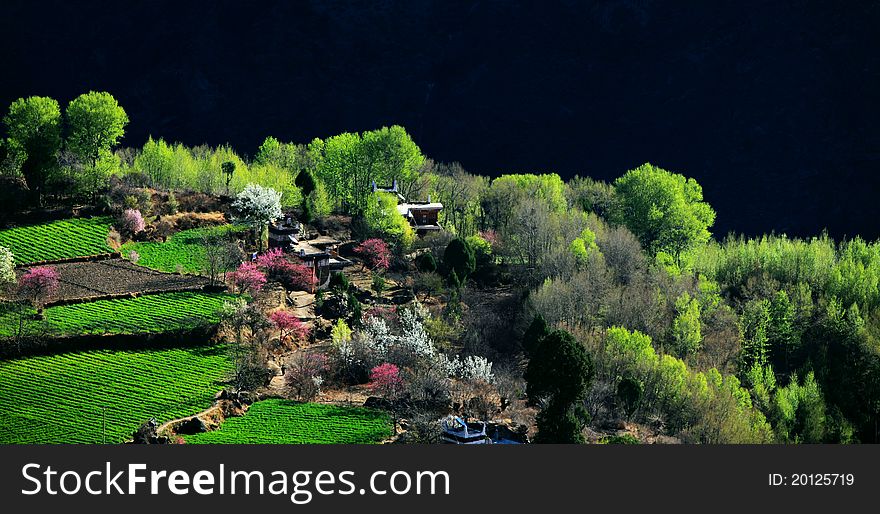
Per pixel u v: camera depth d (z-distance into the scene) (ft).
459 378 484.33
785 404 533.96
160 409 430.61
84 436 403.75
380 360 483.92
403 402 444.14
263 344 494.59
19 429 409.49
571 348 395.55
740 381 584.40
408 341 497.87
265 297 552.41
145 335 489.67
